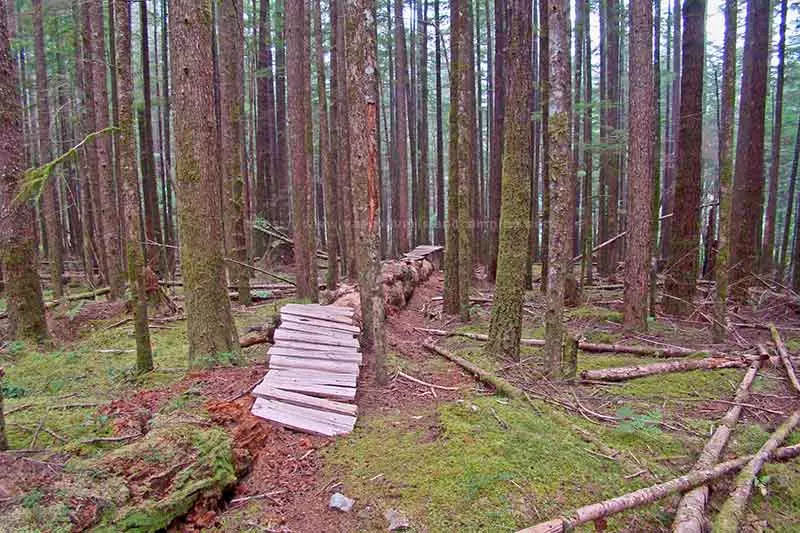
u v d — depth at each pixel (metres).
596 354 7.03
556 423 4.51
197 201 5.54
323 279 14.16
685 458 4.02
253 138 21.97
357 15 5.14
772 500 3.58
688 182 8.86
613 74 14.55
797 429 4.61
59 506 2.79
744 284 9.66
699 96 8.74
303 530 3.16
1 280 12.21
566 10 5.27
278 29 16.73
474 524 3.14
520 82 6.13
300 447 4.03
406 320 9.37
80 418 4.23
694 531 2.97
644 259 7.83
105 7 11.73
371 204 5.41
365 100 5.27
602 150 11.77
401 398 5.18
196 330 5.64
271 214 16.77
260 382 4.92
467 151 8.82
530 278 12.27
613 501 3.15
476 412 4.63
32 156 16.66
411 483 3.54
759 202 9.76
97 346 7.41
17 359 6.67
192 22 5.36
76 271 15.74
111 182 10.15
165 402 4.46
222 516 3.30
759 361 6.33
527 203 6.38
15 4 13.29
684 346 7.19
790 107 20.28
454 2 8.63
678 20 18.30
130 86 4.95
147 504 3.05
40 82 11.41
